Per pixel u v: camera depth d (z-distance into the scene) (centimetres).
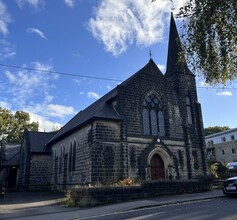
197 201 1498
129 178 1948
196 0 720
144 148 2245
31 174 3225
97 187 1541
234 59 753
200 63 772
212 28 717
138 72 2469
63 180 2686
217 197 1627
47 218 1189
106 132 2119
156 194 1734
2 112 5650
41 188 3203
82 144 2328
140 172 2147
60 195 2419
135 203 1449
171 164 2341
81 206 1480
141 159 2184
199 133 2711
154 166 2309
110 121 2158
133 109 2308
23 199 2145
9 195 2577
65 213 1296
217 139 6103
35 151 3316
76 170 2386
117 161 2092
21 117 5891
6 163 3753
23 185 3256
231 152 5669
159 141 2334
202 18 711
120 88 2305
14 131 5750
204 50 737
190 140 2598
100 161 2033
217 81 794
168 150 2361
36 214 1324
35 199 2122
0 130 5550
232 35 701
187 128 2575
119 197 1583
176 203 1445
